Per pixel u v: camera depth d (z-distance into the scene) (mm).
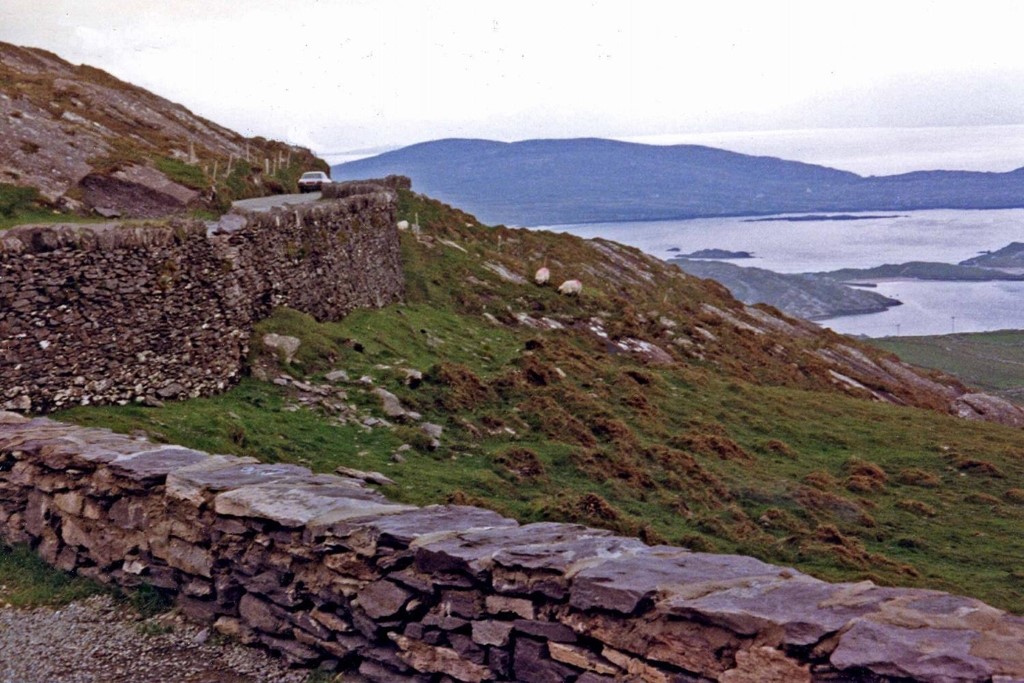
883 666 5598
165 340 19719
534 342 36469
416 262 44906
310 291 27969
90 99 50438
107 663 8945
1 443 12148
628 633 6855
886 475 31781
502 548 7922
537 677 7402
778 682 6039
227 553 9492
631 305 54625
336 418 21375
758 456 31672
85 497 10938
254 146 67188
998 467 33750
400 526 8602
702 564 7348
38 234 16781
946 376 77438
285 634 9070
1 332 15945
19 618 9992
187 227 21016
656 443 29031
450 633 7969
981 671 5352
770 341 61812
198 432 17516
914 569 21250
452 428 23547
